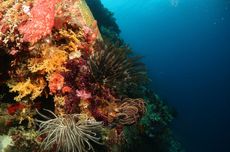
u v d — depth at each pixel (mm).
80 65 4613
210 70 57625
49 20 4172
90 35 5160
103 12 19594
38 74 4555
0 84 4809
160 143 10938
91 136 4184
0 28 4430
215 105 44000
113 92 4855
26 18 4375
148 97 11594
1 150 4504
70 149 4066
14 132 4625
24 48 4465
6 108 4734
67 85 4500
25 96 4691
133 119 4887
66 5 4980
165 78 56969
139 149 7430
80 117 4348
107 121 4770
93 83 4645
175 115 14695
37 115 4750
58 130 4082
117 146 5043
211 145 35031
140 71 5133
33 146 4488
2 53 4641
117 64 4746
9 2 4555
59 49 4590
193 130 37594
